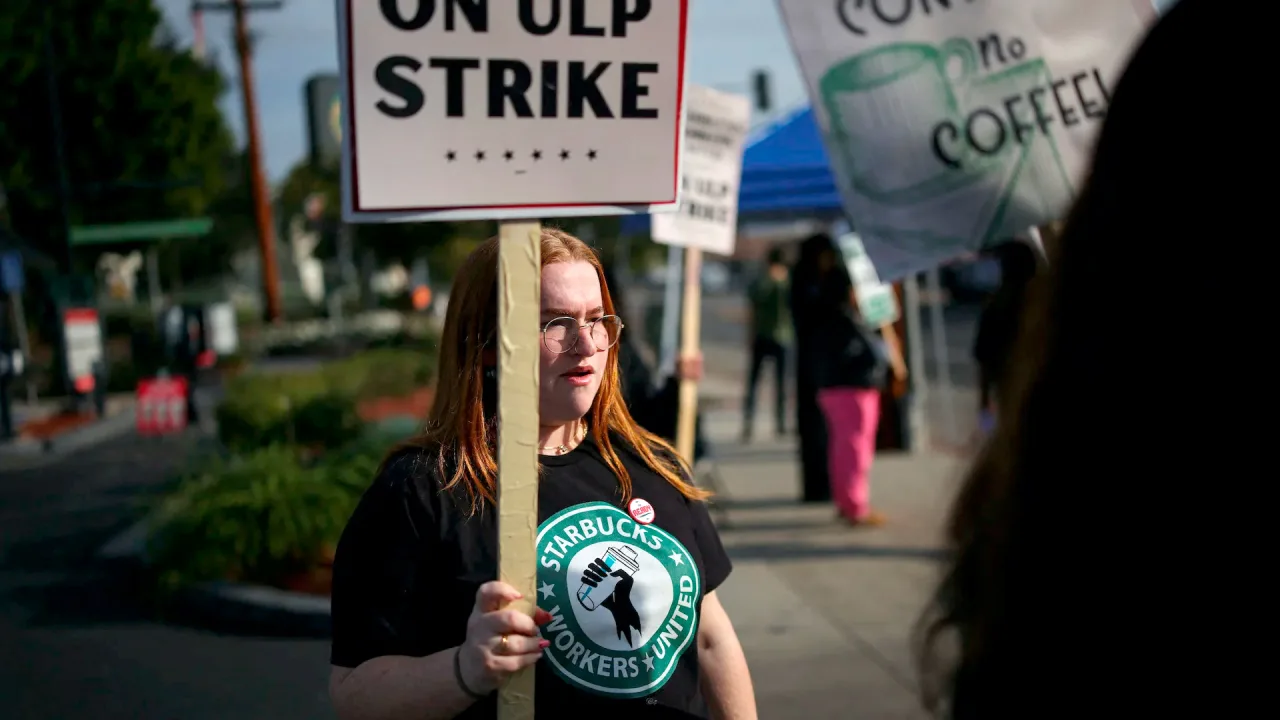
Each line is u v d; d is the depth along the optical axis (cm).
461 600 191
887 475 926
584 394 207
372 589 193
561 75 181
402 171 176
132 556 794
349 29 173
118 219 2333
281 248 5350
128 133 2261
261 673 553
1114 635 105
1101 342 110
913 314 1028
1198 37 105
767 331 1184
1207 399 101
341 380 1305
